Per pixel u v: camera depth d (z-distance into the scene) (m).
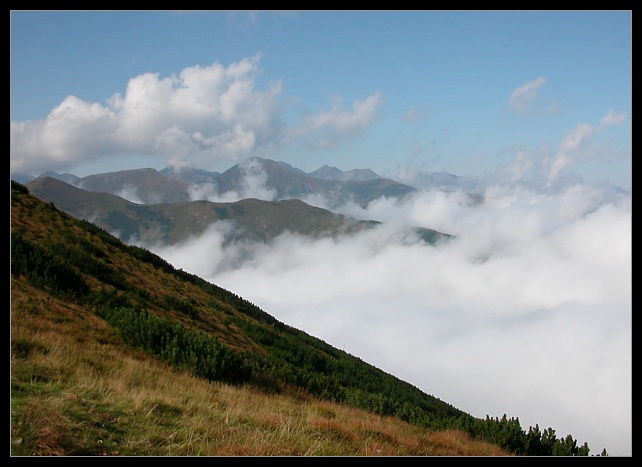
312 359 26.30
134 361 12.45
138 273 28.00
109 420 7.69
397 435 10.52
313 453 7.72
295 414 11.16
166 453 6.89
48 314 14.46
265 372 16.45
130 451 6.75
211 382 13.27
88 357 11.29
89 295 18.83
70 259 21.84
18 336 10.71
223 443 7.61
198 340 14.86
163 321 15.70
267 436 8.15
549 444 12.46
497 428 12.98
